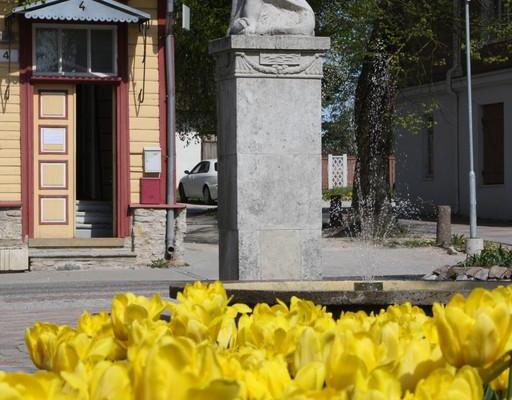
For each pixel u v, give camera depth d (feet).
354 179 94.38
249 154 38.34
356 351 7.49
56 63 67.05
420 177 127.54
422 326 9.10
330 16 90.74
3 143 66.69
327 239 88.53
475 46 92.07
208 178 154.30
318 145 38.88
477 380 6.24
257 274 38.29
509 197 111.65
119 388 6.10
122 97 67.72
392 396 6.29
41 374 6.00
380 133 92.99
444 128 121.49
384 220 91.61
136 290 53.21
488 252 55.77
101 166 76.43
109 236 69.51
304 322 9.56
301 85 38.65
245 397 6.57
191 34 91.56
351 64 91.20
